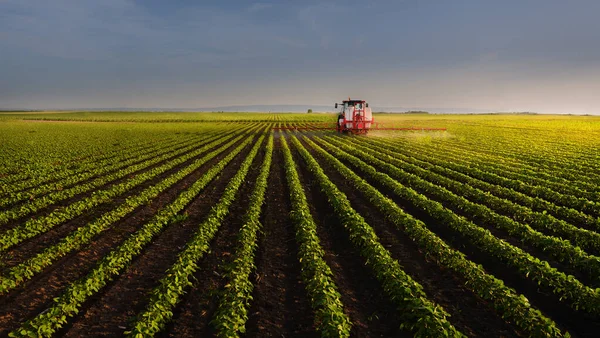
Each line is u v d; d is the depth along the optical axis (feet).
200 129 233.76
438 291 28.55
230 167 86.02
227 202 49.55
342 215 44.52
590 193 56.80
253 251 35.73
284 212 48.88
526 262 30.45
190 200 55.16
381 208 48.32
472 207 47.67
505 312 24.52
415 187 63.72
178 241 38.60
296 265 33.22
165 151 115.96
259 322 24.66
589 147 123.03
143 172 80.38
